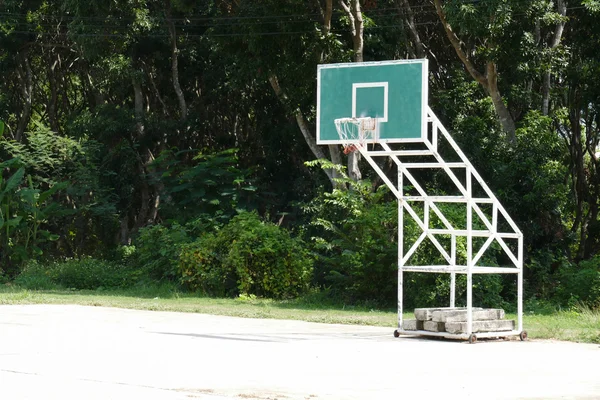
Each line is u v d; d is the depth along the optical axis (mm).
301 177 35469
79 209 35219
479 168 27656
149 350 12344
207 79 37062
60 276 29719
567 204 29234
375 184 30703
